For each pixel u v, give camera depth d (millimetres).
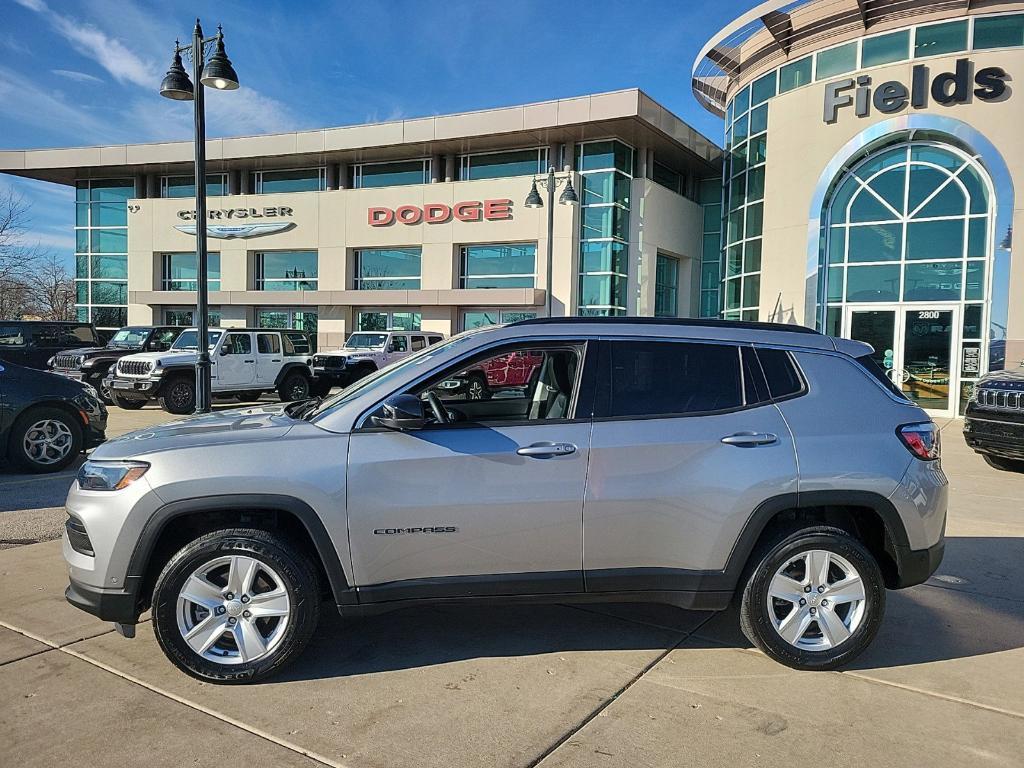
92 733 3061
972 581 5207
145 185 32438
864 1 17297
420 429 3568
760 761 2914
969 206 16766
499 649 3965
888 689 3553
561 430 3641
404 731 3111
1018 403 8789
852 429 3787
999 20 16312
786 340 3939
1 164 31250
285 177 29969
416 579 3582
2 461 8250
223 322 30109
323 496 3461
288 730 3105
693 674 3691
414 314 27312
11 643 3939
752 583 3695
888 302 17750
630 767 2865
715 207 29031
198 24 10812
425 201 26594
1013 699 3457
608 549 3627
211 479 3428
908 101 17109
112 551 3422
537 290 24438
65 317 41812
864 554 3723
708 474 3631
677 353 3846
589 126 23469
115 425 12758
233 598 3527
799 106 18719
